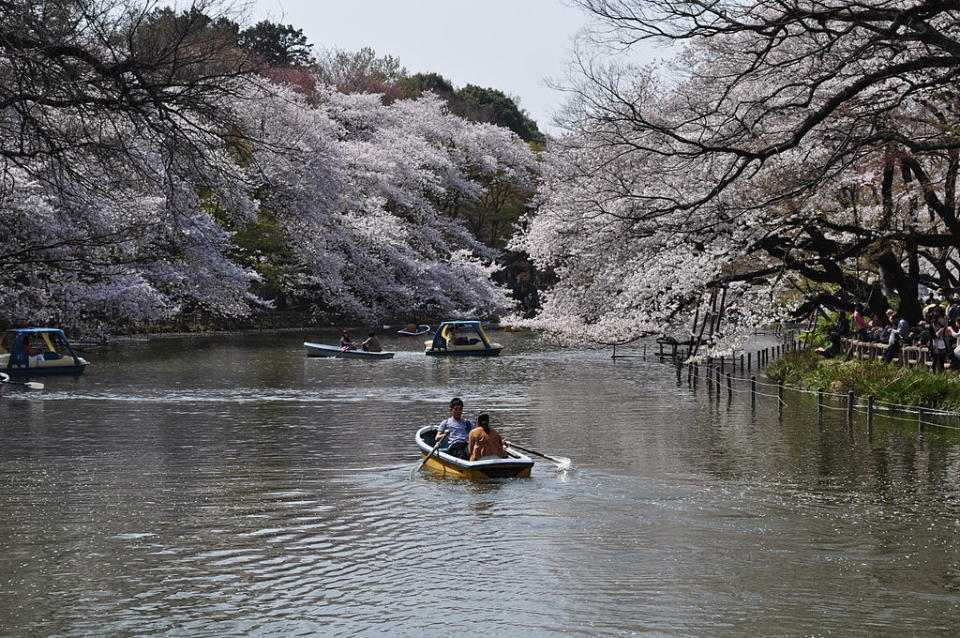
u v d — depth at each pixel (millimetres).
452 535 12695
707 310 28297
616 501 14617
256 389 29969
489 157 83562
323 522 13328
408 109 83625
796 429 21750
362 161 70375
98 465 17359
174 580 10805
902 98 19234
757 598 10242
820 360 32938
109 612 9805
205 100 14602
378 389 30375
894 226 26078
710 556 11766
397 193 71500
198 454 18500
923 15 17297
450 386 31438
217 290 50000
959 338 23438
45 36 12938
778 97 23500
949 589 10531
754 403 25938
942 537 12570
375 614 9781
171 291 50562
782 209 25656
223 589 10516
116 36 13867
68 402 26594
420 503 14484
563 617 9695
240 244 60750
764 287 29500
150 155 18578
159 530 12867
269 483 15828
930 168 27531
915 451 18703
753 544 12266
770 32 18641
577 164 28750
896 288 30234
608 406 26453
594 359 42656
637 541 12422
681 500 14664
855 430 21438
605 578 10914
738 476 16438
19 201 31734
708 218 25562
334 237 64438
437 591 10484
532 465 16453
